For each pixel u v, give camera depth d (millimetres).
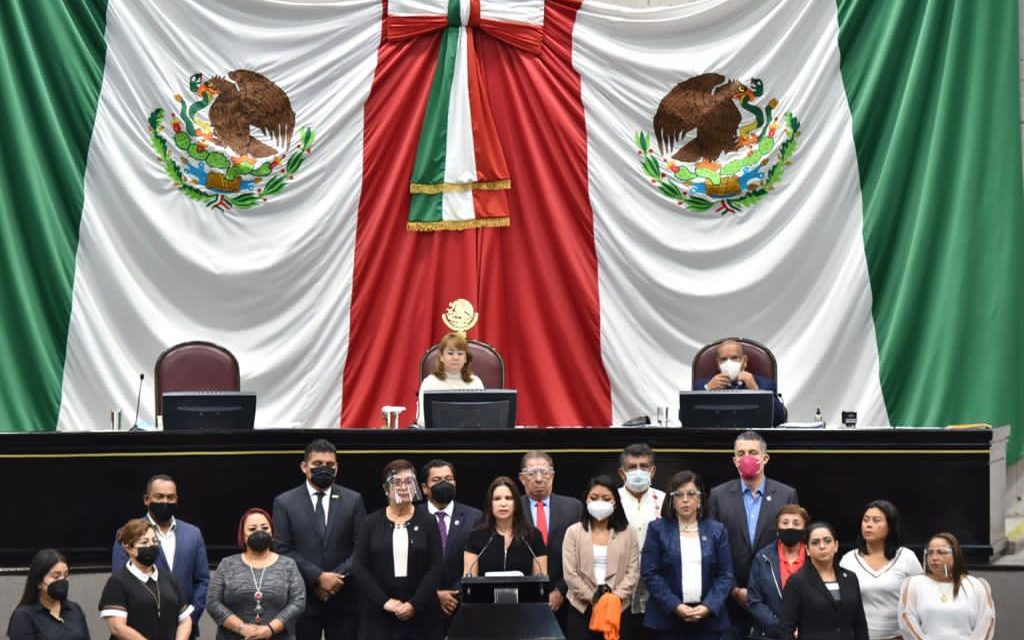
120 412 17031
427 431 14531
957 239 19031
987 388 18922
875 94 19328
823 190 19375
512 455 14578
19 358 18875
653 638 13039
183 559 12891
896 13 19266
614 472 14594
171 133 19469
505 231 19672
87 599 14492
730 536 13359
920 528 14648
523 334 19562
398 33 19688
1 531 14633
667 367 19469
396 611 12617
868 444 14633
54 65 19141
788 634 12039
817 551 12070
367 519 13000
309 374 19375
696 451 14609
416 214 19547
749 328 19422
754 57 19703
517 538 12500
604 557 12805
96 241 19141
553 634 11461
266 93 19672
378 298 19531
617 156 19656
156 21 19484
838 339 19219
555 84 19688
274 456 14695
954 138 19172
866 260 19234
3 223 18812
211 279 19328
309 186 19609
